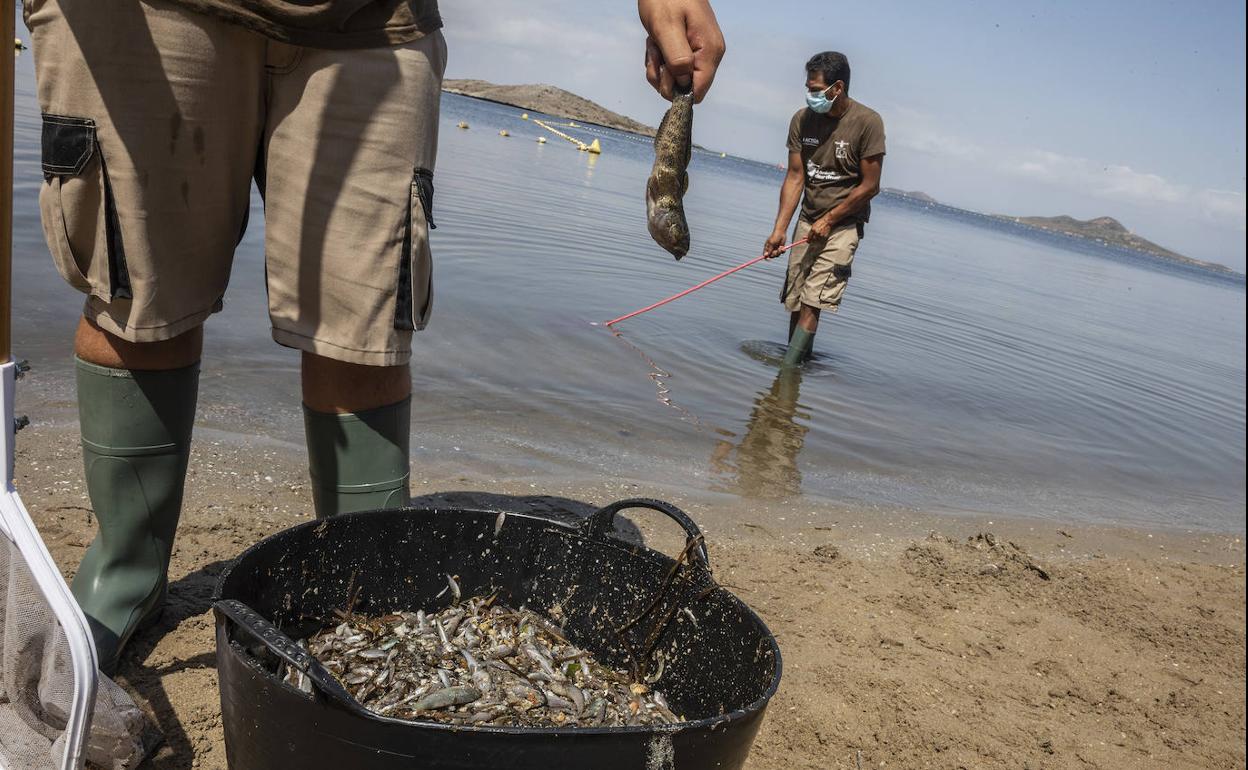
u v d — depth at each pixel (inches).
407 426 91.6
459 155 729.0
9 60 59.9
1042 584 144.9
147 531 86.0
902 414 241.3
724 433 197.5
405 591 85.8
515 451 163.8
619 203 634.8
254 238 288.7
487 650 81.7
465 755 54.6
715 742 60.0
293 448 146.8
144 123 73.9
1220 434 300.8
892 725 99.7
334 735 55.9
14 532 61.6
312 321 83.0
